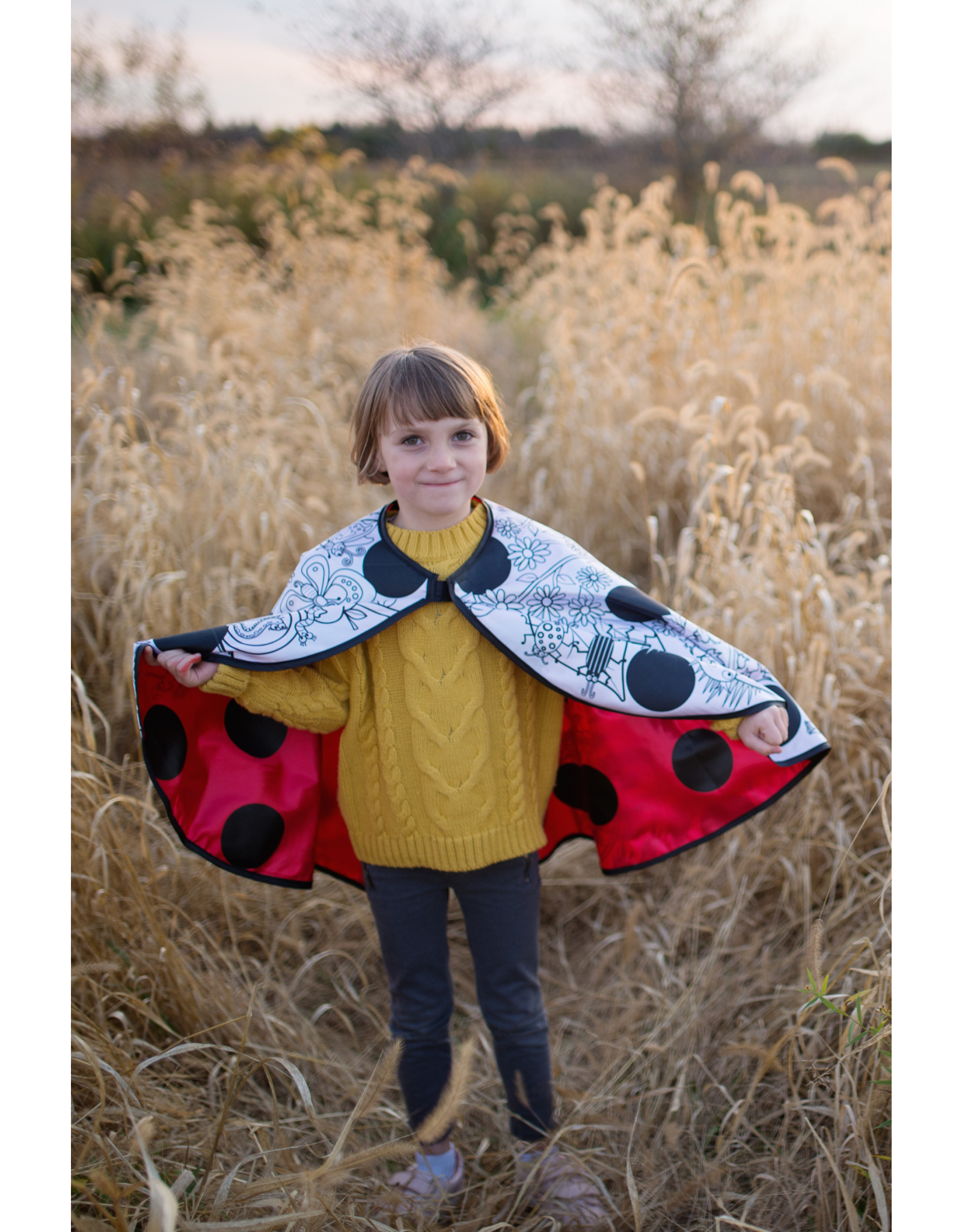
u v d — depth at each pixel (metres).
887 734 2.80
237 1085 1.77
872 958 2.15
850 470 3.91
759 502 3.44
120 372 4.70
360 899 2.69
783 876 2.64
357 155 9.02
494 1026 1.94
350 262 7.36
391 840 1.86
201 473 3.64
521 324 7.36
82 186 10.13
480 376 1.77
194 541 3.43
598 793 2.11
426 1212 1.90
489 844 1.82
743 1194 1.96
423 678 1.78
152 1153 1.89
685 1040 2.28
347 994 2.53
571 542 1.90
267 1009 2.37
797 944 2.51
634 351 5.12
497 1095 2.24
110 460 3.50
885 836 2.63
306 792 2.04
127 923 2.35
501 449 1.91
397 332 6.57
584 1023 2.44
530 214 13.00
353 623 1.78
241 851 2.00
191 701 1.96
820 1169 1.79
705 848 2.77
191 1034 2.22
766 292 5.58
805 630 2.97
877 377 4.79
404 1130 2.12
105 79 11.18
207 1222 1.53
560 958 2.64
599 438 4.52
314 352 5.44
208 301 6.11
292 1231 1.62
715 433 3.51
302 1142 2.00
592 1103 2.13
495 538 1.85
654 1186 1.95
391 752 1.81
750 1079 2.19
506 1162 2.05
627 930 2.44
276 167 11.00
